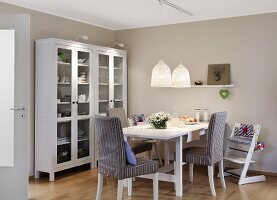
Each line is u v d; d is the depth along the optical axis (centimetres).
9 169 367
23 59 362
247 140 479
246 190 429
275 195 408
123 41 641
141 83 624
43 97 479
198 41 566
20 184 366
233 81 537
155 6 479
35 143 485
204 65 562
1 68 371
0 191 369
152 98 614
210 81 551
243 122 530
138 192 420
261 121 516
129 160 354
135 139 535
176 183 405
